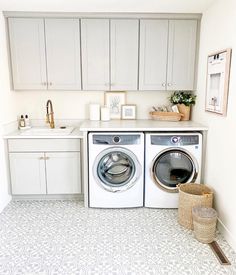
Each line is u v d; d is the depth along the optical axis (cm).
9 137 297
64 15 303
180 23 311
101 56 316
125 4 273
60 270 199
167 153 289
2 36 297
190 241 238
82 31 309
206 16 292
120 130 284
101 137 283
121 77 322
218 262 209
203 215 235
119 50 315
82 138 300
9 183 311
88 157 289
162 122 329
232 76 228
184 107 340
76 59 315
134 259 212
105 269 200
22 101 353
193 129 287
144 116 363
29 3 269
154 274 195
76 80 321
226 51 233
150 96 360
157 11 298
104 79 322
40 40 309
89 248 226
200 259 212
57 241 236
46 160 306
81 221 272
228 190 238
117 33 311
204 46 298
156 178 293
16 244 231
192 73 324
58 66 316
